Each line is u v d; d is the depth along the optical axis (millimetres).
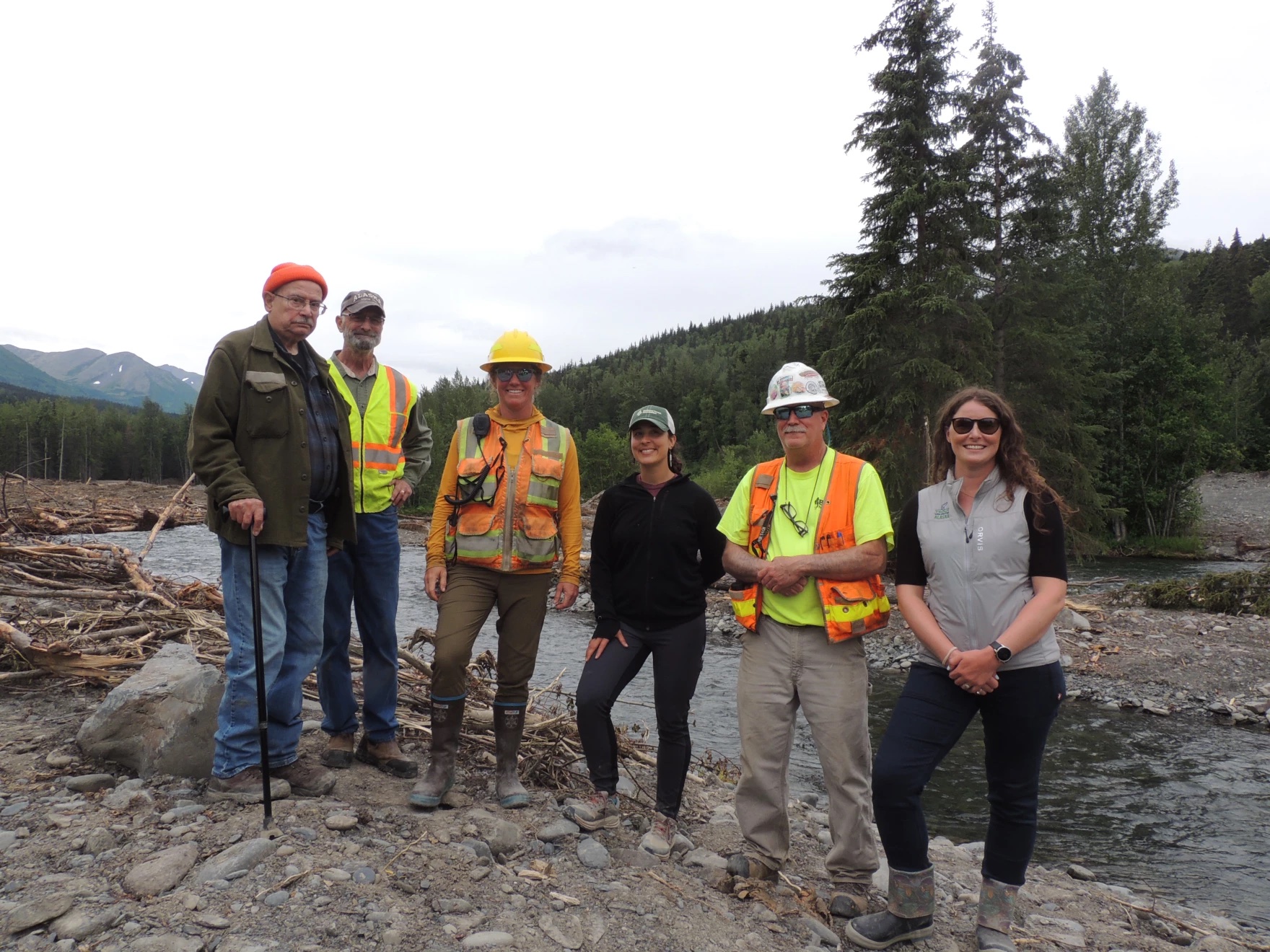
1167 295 28922
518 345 3416
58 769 3250
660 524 3359
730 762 6211
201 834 2723
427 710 4691
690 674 3375
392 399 3762
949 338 18812
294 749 3273
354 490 3523
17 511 16047
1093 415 27719
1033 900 3869
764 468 3416
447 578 3479
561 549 3934
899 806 2816
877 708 8758
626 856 3213
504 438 3475
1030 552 2791
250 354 2977
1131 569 21953
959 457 2889
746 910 2982
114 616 5570
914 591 2973
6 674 4344
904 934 2904
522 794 3496
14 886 2357
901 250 19484
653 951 2572
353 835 2916
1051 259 23500
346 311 3637
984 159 22219
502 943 2402
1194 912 4129
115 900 2328
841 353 19969
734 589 3418
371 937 2301
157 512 21625
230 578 3006
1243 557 25203
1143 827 5598
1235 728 8023
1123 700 8805
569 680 8812
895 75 19328
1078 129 29781
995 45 22281
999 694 2777
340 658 3656
